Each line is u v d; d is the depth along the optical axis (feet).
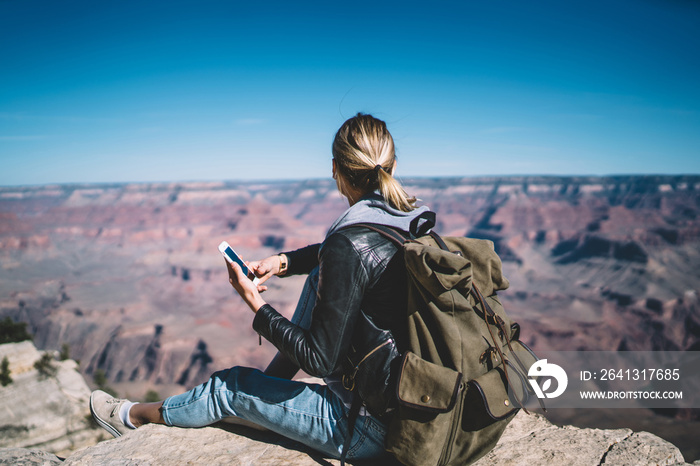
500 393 4.88
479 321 5.03
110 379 310.24
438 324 4.69
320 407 5.70
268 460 6.13
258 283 6.18
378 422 5.28
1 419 51.24
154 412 6.88
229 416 6.61
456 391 4.59
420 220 5.35
